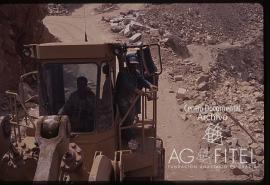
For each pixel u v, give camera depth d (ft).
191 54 92.12
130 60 30.01
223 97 62.49
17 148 26.68
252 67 94.84
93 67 26.40
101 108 26.78
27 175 25.90
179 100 58.95
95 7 138.41
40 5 66.74
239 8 130.31
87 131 26.68
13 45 59.31
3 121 27.48
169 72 73.05
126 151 27.50
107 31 110.83
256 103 59.41
